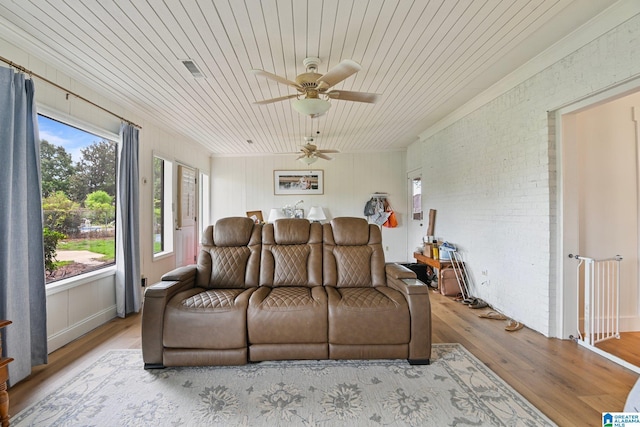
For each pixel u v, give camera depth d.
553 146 2.58
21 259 2.02
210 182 6.55
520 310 2.96
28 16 1.93
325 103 2.35
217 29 2.08
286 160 6.56
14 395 1.85
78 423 1.60
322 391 1.89
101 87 3.00
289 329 2.19
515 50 2.43
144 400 1.80
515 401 1.75
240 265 2.80
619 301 2.73
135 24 2.02
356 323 2.19
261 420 1.62
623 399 1.76
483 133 3.49
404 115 4.15
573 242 2.55
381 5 1.85
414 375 2.06
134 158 3.45
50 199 2.51
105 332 2.85
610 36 2.02
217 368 2.18
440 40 2.26
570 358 2.26
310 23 2.03
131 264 3.36
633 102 2.82
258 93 3.24
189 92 3.18
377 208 6.29
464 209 3.93
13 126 1.98
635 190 2.81
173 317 2.15
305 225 3.02
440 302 3.74
